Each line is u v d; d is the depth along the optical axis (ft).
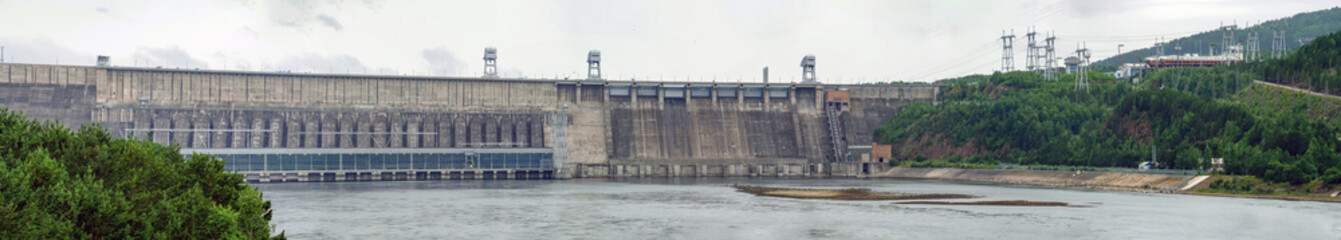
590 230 381.81
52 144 217.97
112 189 197.98
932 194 597.52
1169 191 620.08
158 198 201.77
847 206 495.82
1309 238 352.49
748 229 384.68
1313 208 468.34
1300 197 536.83
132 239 187.62
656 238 356.79
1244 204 497.05
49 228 171.12
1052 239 351.25
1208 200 529.86
